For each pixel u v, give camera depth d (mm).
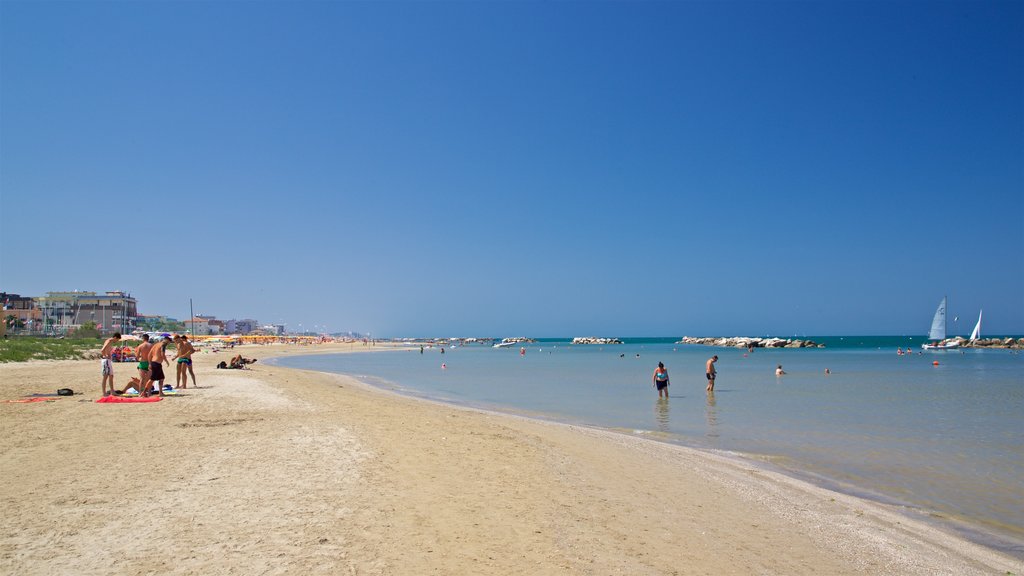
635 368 58125
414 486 9266
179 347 23609
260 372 37906
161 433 12945
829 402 26656
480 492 9234
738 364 64875
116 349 38875
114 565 5730
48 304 124625
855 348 129500
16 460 10023
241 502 7930
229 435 12938
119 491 8266
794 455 14820
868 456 14695
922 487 11828
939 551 8266
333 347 143125
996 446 16047
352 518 7484
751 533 8461
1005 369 53375
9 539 6348
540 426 18047
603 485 10477
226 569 5723
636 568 6613
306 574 5695
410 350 127625
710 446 15945
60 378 26047
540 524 7871
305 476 9453
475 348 149000
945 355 88938
